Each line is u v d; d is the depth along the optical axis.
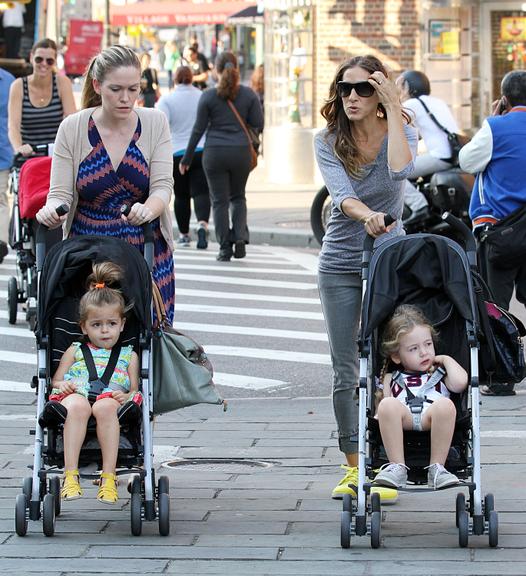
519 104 15.18
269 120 40.22
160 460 12.32
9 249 27.94
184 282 23.58
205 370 9.96
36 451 9.71
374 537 9.22
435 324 9.74
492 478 11.16
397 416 9.28
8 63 35.19
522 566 8.77
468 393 9.88
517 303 21.23
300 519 10.12
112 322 9.75
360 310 10.74
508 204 14.96
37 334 9.77
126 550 9.29
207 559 9.05
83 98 10.46
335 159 10.48
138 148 10.33
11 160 23.69
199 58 55.44
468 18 38.56
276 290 22.72
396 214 10.65
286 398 15.11
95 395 9.64
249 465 12.10
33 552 9.25
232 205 26.00
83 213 10.45
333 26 38.81
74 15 67.75
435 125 23.22
